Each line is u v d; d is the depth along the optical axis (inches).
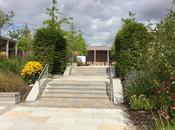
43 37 855.7
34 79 716.7
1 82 583.8
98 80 733.3
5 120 415.5
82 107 525.3
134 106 487.2
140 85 514.0
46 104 554.3
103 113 471.2
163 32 402.6
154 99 463.8
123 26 804.0
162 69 384.8
